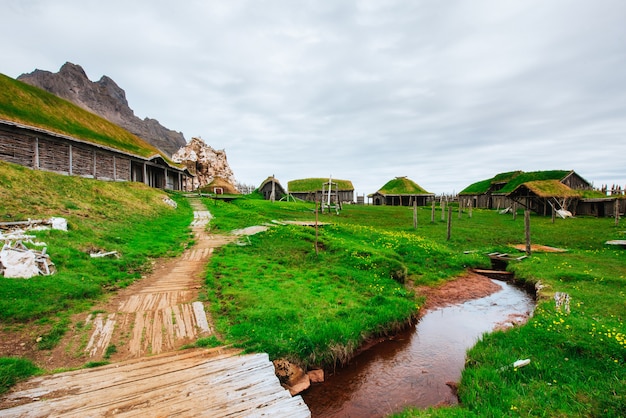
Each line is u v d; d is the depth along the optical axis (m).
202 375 7.54
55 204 21.12
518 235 33.22
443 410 7.32
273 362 8.81
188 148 105.88
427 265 21.86
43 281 11.48
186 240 22.78
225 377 7.48
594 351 8.88
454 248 28.12
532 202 58.91
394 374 9.66
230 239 23.36
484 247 28.45
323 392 8.70
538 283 17.62
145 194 34.94
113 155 38.19
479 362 9.43
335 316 12.05
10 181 21.50
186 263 17.28
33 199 20.41
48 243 14.59
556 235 32.72
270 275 16.00
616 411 6.53
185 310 11.32
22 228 16.23
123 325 10.09
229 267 16.73
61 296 11.07
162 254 18.56
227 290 13.36
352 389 8.88
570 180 60.09
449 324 13.53
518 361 8.66
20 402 6.38
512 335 10.70
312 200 80.25
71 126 34.28
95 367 7.80
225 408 6.36
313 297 13.57
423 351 11.13
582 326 10.30
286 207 51.34
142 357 8.38
